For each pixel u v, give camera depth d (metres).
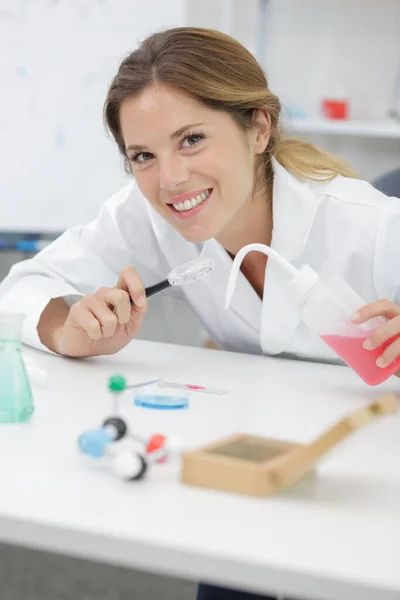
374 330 1.03
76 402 0.96
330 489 0.68
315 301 1.05
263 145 1.29
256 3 2.97
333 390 1.09
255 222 1.34
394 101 3.03
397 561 0.54
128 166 1.42
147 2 2.41
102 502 0.63
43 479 0.68
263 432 0.86
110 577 1.78
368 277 1.32
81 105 2.44
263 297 1.31
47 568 1.81
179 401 0.95
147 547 0.56
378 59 3.01
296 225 1.29
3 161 2.46
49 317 1.31
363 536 0.58
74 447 0.77
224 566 0.54
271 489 0.65
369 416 0.63
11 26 2.41
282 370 1.22
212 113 1.15
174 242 1.45
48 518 0.60
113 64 2.41
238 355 1.34
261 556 0.54
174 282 1.20
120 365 1.21
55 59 2.42
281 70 3.03
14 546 1.91
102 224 1.49
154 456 0.72
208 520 0.60
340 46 3.00
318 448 0.65
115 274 1.51
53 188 2.47
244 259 1.38
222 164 1.17
